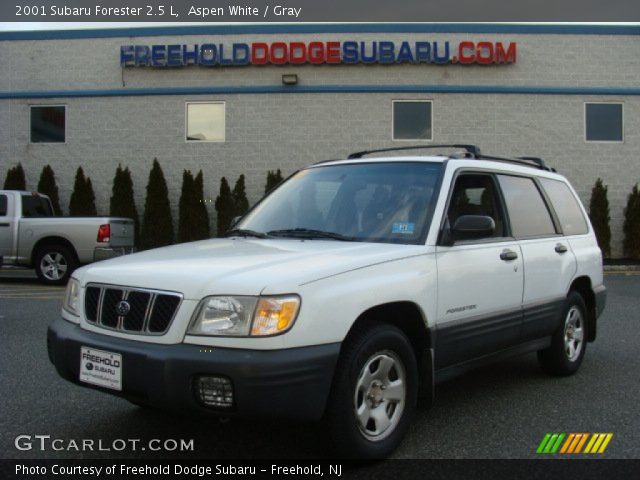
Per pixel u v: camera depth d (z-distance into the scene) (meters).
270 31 17.50
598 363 6.32
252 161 17.58
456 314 4.24
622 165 17.61
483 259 4.52
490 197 4.93
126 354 3.35
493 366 6.20
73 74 17.91
